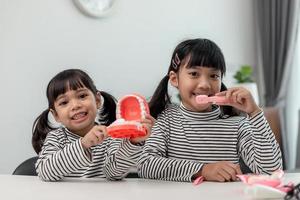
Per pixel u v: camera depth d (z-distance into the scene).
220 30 3.03
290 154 2.98
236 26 3.15
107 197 0.66
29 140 2.05
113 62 2.39
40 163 0.93
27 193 0.72
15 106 2.00
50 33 2.13
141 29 2.54
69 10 2.21
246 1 3.24
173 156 1.09
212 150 1.10
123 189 0.75
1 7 1.96
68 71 1.08
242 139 1.09
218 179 0.86
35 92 2.07
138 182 0.87
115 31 2.41
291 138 3.03
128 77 2.46
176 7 2.74
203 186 0.78
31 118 2.06
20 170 1.13
